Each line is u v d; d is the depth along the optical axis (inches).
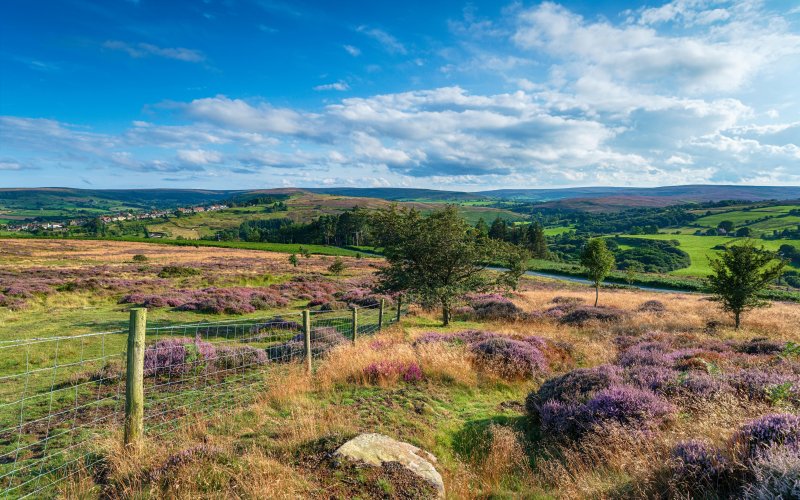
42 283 1069.1
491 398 341.7
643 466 182.5
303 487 167.8
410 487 175.2
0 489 185.9
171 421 261.0
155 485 167.3
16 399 315.3
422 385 354.6
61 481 189.3
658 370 315.0
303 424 245.0
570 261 4859.7
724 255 740.0
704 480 164.1
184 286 1300.4
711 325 750.5
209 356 413.1
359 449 199.9
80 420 275.0
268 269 2100.1
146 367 372.8
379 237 859.4
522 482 205.0
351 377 362.0
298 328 663.1
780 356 360.5
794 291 2193.7
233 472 173.0
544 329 728.3
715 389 263.7
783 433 166.1
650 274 3240.7
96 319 709.9
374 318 820.6
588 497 176.6
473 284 827.4
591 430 234.2
